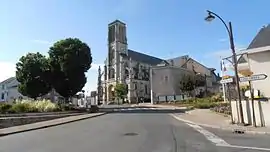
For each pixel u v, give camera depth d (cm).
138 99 9662
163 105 6194
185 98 6931
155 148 949
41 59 4494
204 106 4094
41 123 2172
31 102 3111
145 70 10712
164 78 7556
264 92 1697
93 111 4178
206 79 8888
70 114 3156
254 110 1606
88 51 4225
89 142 1116
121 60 10338
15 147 1045
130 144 1041
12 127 1894
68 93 4203
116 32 10788
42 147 1027
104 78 10825
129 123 2002
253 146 996
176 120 2262
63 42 4094
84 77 4194
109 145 1027
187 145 1013
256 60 1747
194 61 9169
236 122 1792
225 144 1040
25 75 4428
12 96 8225
